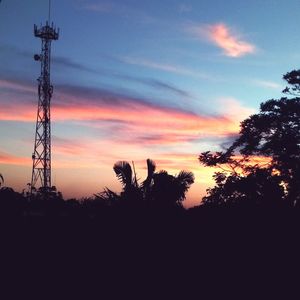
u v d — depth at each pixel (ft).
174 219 70.13
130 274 55.98
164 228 68.23
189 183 72.95
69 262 59.41
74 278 53.36
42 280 51.65
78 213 77.77
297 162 103.14
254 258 63.52
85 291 49.08
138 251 63.62
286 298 48.52
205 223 73.67
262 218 78.54
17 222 83.66
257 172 98.43
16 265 56.90
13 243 66.90
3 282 49.80
